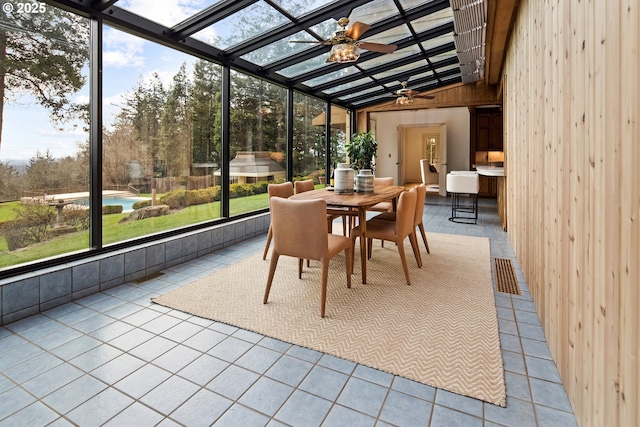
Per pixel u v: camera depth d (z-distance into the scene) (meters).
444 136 9.09
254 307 2.51
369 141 6.78
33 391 1.61
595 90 1.23
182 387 1.64
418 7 4.02
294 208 2.41
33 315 2.37
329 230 3.75
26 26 2.40
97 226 2.88
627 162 0.96
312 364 1.83
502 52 4.82
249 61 4.54
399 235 2.95
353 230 3.22
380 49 3.63
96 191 2.86
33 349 1.96
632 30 0.93
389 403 1.53
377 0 3.76
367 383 1.67
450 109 9.33
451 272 3.25
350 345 2.00
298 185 4.26
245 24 3.71
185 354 1.92
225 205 4.33
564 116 1.67
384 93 7.35
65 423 1.42
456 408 1.49
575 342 1.45
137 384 1.66
